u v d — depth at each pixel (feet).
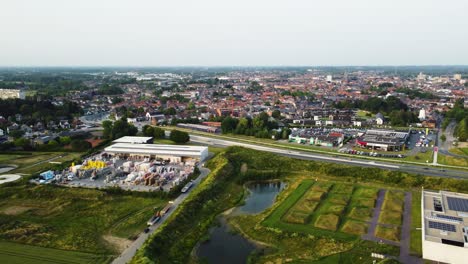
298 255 297.94
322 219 358.84
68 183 461.37
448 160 575.38
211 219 372.17
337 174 511.81
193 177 493.77
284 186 490.08
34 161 571.69
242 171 532.73
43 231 332.39
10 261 279.28
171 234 325.83
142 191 426.92
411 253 294.05
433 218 319.68
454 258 276.21
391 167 535.60
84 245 307.58
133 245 308.40
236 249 313.53
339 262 284.41
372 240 316.81
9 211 378.53
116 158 581.53
